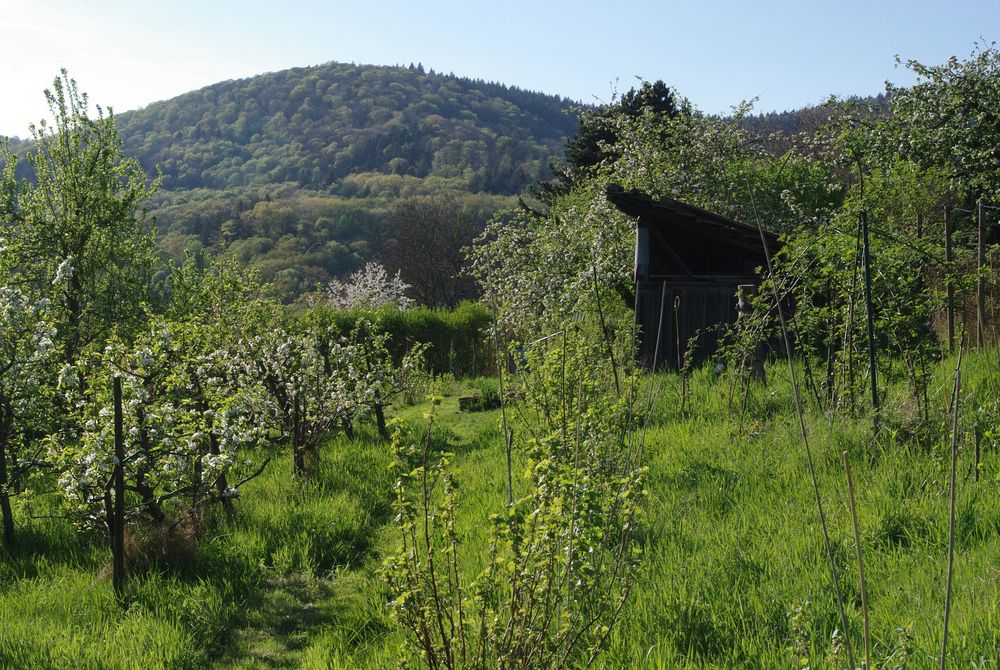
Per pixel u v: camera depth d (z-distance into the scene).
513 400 10.46
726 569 5.59
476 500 9.02
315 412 11.87
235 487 9.19
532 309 20.55
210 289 12.46
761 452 8.01
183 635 6.49
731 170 23.75
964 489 5.93
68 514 8.40
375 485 10.68
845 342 8.30
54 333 9.44
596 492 4.28
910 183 18.38
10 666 5.72
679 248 17.12
